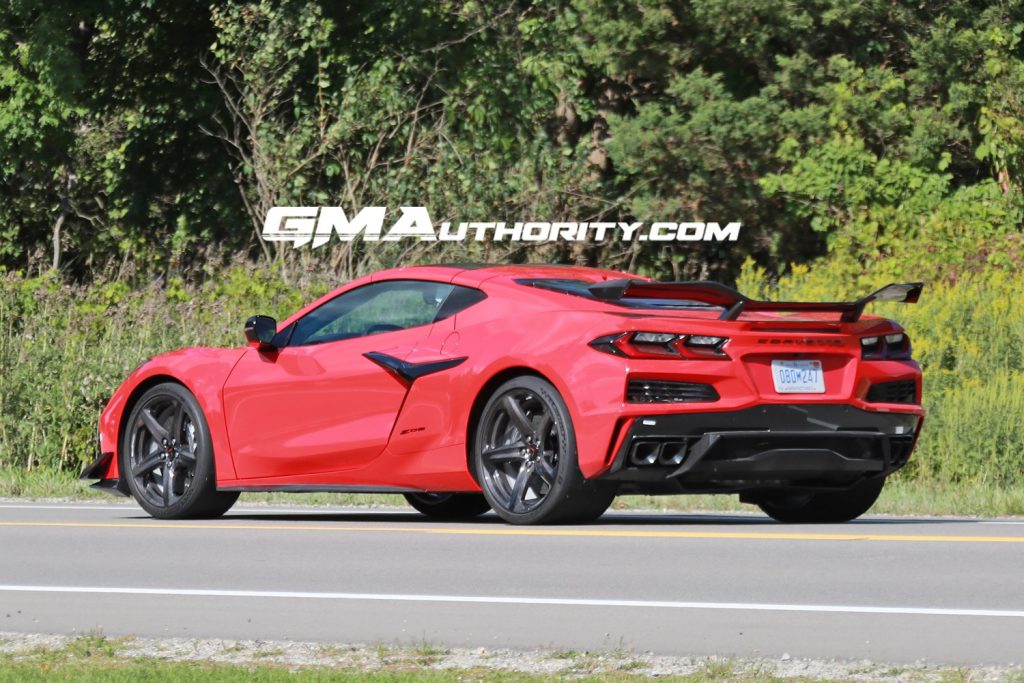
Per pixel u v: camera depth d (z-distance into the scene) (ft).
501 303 89.51
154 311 157.69
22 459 142.72
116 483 103.71
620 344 82.79
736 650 52.01
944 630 55.67
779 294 184.65
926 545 81.41
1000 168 245.45
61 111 285.43
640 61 257.55
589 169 250.78
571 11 269.23
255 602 63.41
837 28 255.50
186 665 50.34
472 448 88.89
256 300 166.61
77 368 144.66
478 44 266.57
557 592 65.46
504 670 49.06
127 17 295.69
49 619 59.98
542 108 264.72
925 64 249.75
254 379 97.96
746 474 84.53
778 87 249.34
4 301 155.22
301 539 85.76
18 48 286.25
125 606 62.85
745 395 83.76
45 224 313.12
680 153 245.04
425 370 90.38
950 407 138.82
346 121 244.42
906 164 244.42
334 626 57.52
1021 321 158.10
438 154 243.81
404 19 268.21
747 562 74.23
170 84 310.45
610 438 82.33
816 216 241.35
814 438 85.20
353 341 94.89
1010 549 79.97
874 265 209.26
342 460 93.86
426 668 49.83
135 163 311.68
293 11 259.80
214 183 304.91
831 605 61.57
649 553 77.25
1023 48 260.01
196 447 99.60
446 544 81.66
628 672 48.52
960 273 196.24
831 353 86.53
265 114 263.70
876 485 93.76
